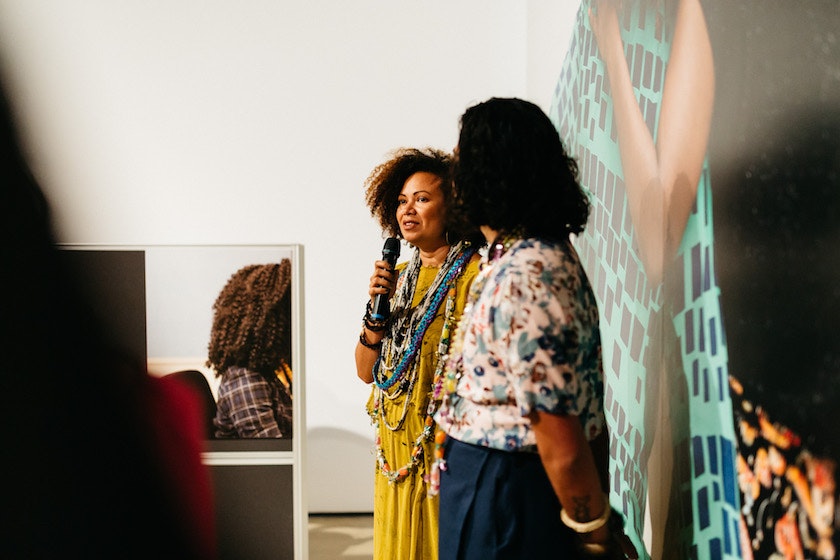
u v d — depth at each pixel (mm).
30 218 231
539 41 3594
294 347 2258
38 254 237
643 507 1603
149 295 2234
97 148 4156
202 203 4168
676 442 1323
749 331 962
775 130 858
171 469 292
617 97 1856
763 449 921
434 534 1904
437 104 4148
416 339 1942
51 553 253
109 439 266
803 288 788
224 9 4133
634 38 1658
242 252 2254
